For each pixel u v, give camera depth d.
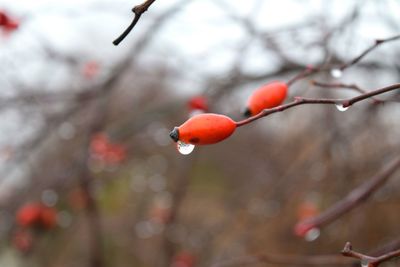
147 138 4.96
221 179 6.43
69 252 5.89
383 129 4.15
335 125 3.67
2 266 5.34
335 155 3.97
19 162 3.81
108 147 3.94
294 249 4.91
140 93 4.96
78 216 5.45
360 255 1.46
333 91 3.68
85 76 4.32
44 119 3.91
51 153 4.34
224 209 5.66
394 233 4.41
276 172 4.73
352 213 3.93
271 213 4.65
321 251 4.45
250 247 4.96
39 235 4.38
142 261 5.64
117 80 3.58
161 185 5.53
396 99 1.91
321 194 4.40
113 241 5.79
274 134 5.35
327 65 2.14
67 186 4.10
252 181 5.06
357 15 2.45
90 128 3.68
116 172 5.30
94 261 4.70
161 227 4.94
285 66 3.29
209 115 1.36
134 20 1.22
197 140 1.35
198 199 5.98
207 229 5.02
